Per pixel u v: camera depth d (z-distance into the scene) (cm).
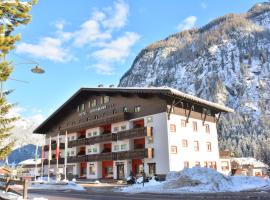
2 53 1290
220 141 14088
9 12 1273
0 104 1520
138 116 5262
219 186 2978
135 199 2000
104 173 5872
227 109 5966
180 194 2483
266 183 3331
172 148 4806
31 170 8006
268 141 12362
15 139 1611
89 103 6406
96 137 5884
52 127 7512
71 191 3222
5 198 1819
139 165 5197
